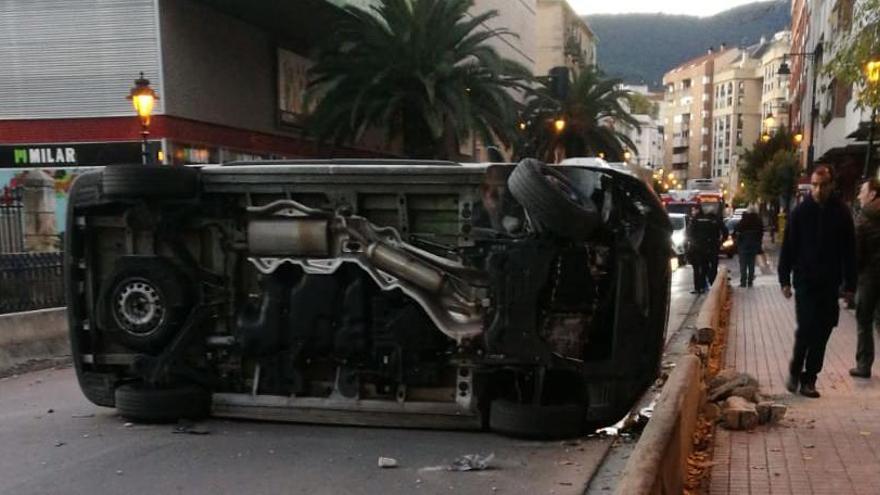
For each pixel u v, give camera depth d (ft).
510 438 19.65
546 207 18.24
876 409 20.58
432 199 20.35
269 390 21.25
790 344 31.40
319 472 16.99
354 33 78.28
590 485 16.19
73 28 73.31
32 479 16.72
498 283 19.20
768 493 14.56
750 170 173.88
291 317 20.51
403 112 82.69
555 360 19.15
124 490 15.96
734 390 21.22
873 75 33.01
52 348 34.24
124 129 73.26
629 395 19.51
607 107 137.08
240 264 21.66
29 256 37.04
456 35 77.71
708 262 54.08
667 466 11.42
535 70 236.43
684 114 576.61
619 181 19.84
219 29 82.23
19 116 74.54
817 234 21.34
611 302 19.70
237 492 15.78
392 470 17.10
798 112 213.25
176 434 20.27
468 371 20.01
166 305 21.15
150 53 72.69
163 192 20.59
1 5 73.82
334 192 20.53
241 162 21.81
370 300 20.36
